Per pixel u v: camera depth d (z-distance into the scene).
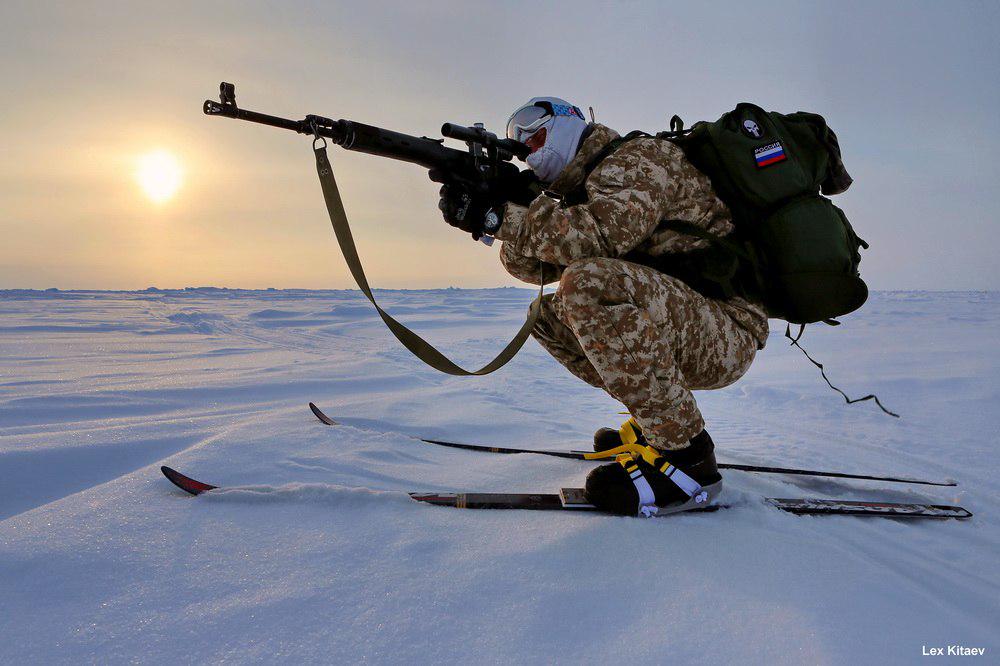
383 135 1.47
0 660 0.86
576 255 1.49
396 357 7.34
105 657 0.88
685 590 1.14
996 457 2.67
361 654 0.92
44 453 1.98
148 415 3.18
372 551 1.27
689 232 1.58
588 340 1.47
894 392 4.68
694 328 1.56
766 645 0.96
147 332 11.75
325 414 3.05
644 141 1.58
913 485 2.10
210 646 0.92
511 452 2.35
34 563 1.15
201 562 1.20
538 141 1.71
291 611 1.03
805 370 6.15
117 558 1.19
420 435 2.81
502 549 1.30
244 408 3.44
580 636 0.99
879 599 1.13
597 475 1.54
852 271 1.53
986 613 1.16
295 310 21.11
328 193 1.47
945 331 11.34
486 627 1.00
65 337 9.99
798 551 1.33
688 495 1.49
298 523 1.42
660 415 1.47
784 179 1.49
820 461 2.56
